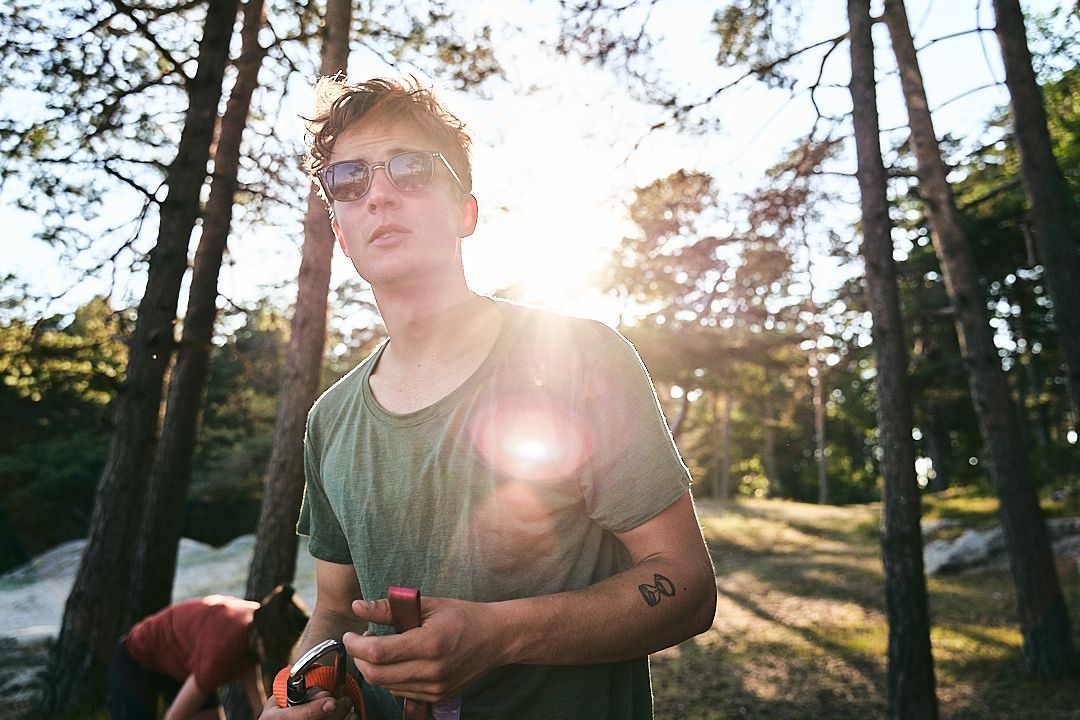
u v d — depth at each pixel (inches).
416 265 48.4
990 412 335.3
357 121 49.8
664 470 45.0
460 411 46.9
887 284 268.4
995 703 290.0
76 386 343.3
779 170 321.1
